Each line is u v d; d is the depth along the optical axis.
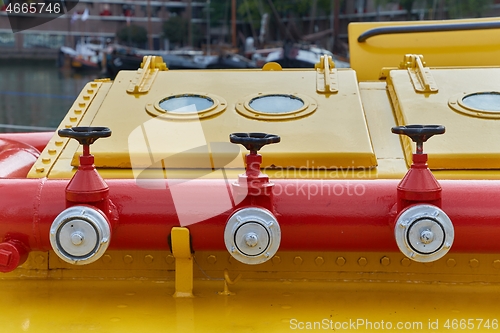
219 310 1.96
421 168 1.81
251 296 2.07
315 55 25.44
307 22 32.81
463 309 1.97
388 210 1.90
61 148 2.48
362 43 3.75
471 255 2.13
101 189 1.84
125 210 1.94
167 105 2.62
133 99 2.69
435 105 2.59
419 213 1.75
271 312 1.95
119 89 2.77
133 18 34.22
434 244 1.74
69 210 1.79
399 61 3.67
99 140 2.40
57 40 29.42
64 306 2.00
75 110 2.68
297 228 1.91
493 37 3.66
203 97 2.67
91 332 1.80
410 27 3.56
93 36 31.33
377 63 3.68
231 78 2.84
